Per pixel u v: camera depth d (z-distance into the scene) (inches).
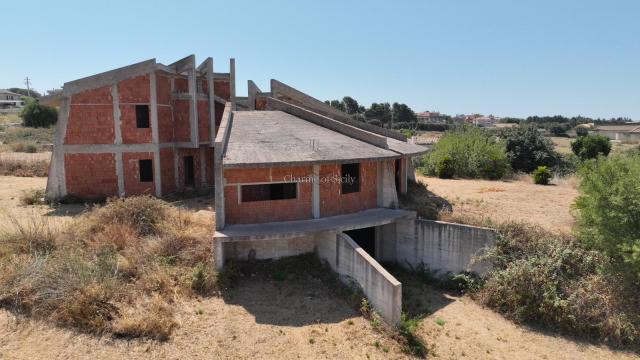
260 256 606.5
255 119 853.2
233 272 559.2
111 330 418.3
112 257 535.5
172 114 975.6
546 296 524.1
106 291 456.1
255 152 608.7
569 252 551.2
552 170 1425.9
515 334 506.3
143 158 912.3
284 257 621.3
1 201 871.7
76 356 382.6
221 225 585.0
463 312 555.5
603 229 521.7
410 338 464.1
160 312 455.5
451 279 633.6
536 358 457.1
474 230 612.1
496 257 588.7
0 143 2032.5
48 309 428.8
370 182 715.4
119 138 892.0
